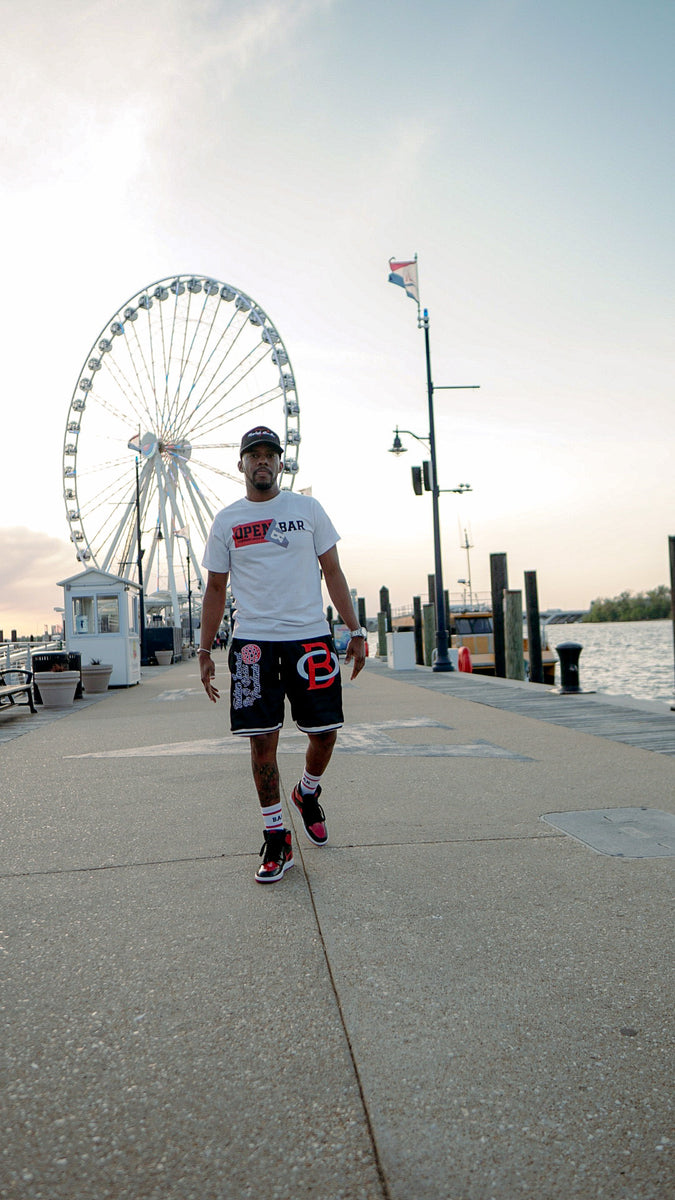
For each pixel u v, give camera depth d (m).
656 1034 2.12
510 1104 1.83
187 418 38.97
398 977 2.49
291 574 3.78
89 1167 1.64
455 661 22.66
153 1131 1.76
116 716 11.16
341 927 2.92
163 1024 2.22
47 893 3.39
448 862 3.72
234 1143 1.71
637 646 85.75
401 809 4.84
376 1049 2.07
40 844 4.22
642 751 6.80
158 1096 1.88
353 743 7.53
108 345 39.09
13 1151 1.70
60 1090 1.91
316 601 3.84
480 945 2.73
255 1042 2.12
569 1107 1.81
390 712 10.30
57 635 40.53
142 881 3.53
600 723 8.77
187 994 2.40
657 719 9.03
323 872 3.61
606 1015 2.22
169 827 4.52
